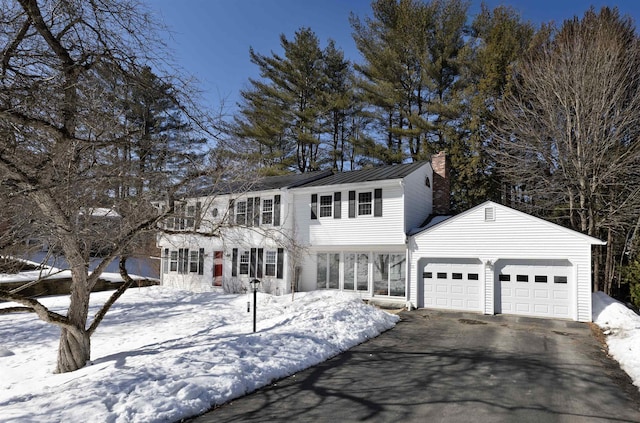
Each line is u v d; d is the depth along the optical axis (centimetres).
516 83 2311
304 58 3167
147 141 773
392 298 1766
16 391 712
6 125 619
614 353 912
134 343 1139
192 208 1020
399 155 2822
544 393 656
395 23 2823
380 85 2841
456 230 1578
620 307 1359
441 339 1072
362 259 1867
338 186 1839
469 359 866
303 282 2014
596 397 641
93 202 828
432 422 536
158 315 1577
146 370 666
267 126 2980
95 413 507
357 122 3194
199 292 2144
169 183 927
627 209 1942
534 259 1440
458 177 2598
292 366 770
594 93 1886
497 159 2361
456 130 2680
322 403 602
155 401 553
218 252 2236
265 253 2036
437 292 1612
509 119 2281
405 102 2892
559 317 1387
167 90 730
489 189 2489
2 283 1852
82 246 916
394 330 1197
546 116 2136
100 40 677
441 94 2795
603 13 2306
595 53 1928
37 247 873
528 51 2417
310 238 1934
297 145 3219
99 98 709
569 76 1980
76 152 756
